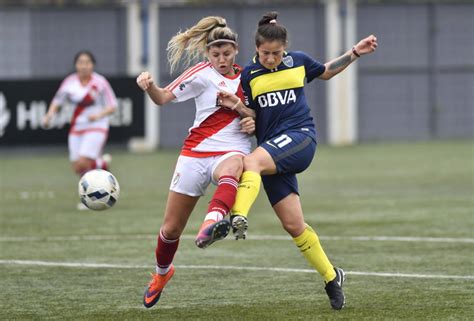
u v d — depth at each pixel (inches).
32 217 1860.2
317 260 959.6
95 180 1008.9
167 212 943.7
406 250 1375.5
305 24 4281.5
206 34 932.6
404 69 4352.9
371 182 2522.1
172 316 953.5
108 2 4163.4
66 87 2091.5
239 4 4242.1
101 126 2102.6
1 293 1090.7
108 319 944.3
